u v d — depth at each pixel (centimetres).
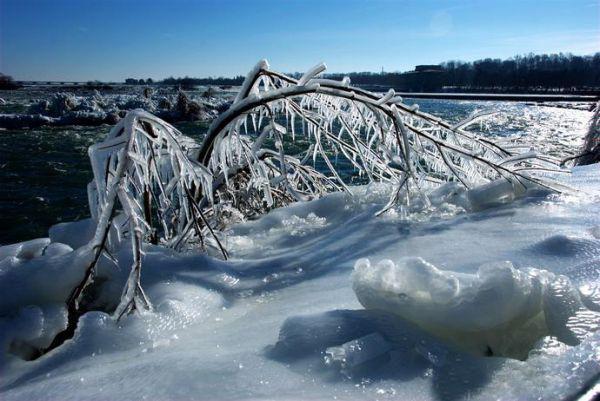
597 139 778
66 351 207
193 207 353
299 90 369
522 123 2614
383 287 179
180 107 2605
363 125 416
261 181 425
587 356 141
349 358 151
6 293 249
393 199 388
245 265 316
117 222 318
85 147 1602
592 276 214
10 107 3278
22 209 890
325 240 355
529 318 169
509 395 131
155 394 145
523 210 361
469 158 409
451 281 169
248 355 164
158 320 223
